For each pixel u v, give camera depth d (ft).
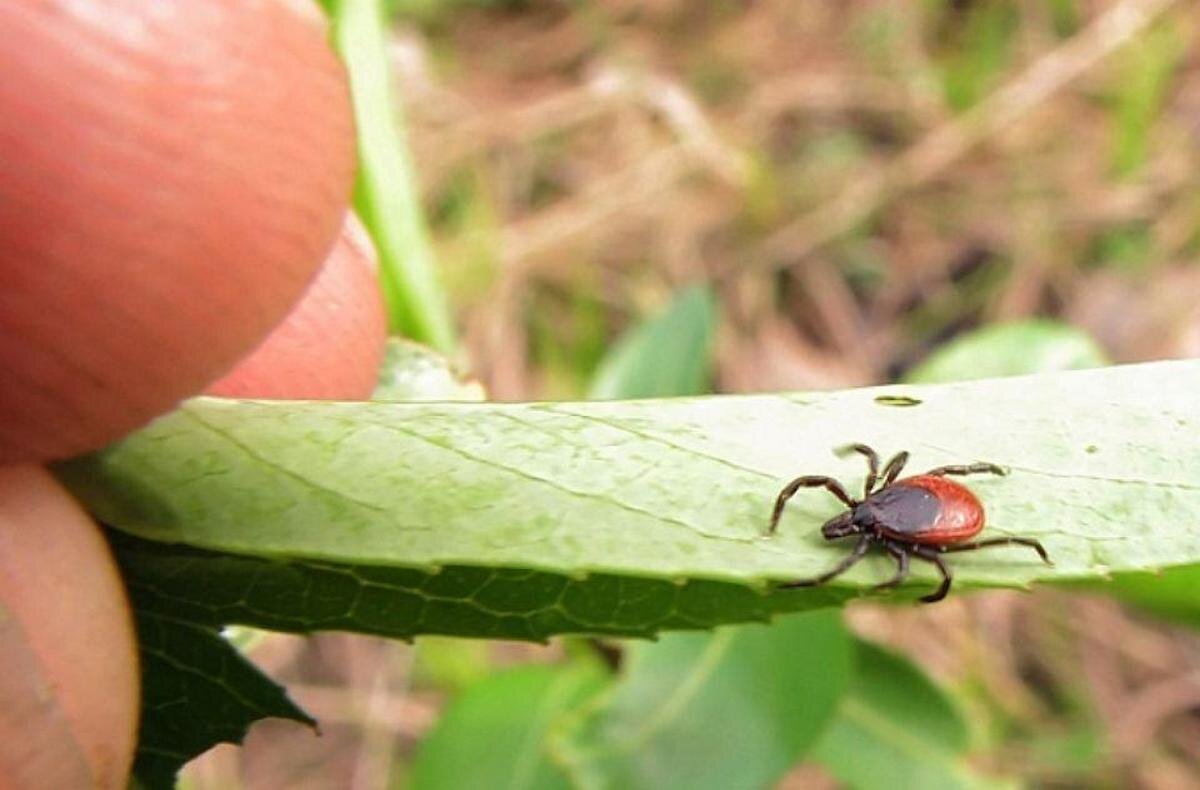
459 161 0.48
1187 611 0.23
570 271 0.45
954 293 0.44
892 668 0.29
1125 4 0.49
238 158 0.16
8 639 0.16
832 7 0.53
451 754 0.27
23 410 0.16
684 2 0.53
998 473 0.18
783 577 0.17
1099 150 0.47
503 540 0.17
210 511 0.17
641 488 0.17
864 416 0.18
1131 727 0.35
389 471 0.17
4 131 0.15
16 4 0.15
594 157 0.48
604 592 0.17
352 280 0.20
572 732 0.26
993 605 0.37
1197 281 0.43
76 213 0.15
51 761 0.16
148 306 0.16
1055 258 0.44
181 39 0.15
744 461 0.17
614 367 0.31
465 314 0.43
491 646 0.35
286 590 0.17
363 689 0.36
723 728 0.26
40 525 0.16
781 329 0.44
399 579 0.17
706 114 0.50
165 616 0.17
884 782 0.28
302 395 0.19
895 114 0.49
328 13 0.24
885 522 0.17
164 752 0.18
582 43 0.52
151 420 0.16
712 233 0.46
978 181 0.46
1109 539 0.17
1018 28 0.51
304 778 0.35
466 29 0.53
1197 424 0.18
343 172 0.16
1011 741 0.35
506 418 0.17
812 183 0.47
